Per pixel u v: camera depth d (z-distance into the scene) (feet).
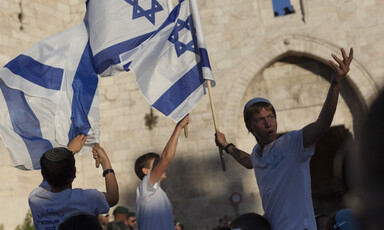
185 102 17.88
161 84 18.04
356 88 51.19
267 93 54.03
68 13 55.01
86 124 17.88
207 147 51.70
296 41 52.95
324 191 80.69
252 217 9.51
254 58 53.16
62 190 11.34
